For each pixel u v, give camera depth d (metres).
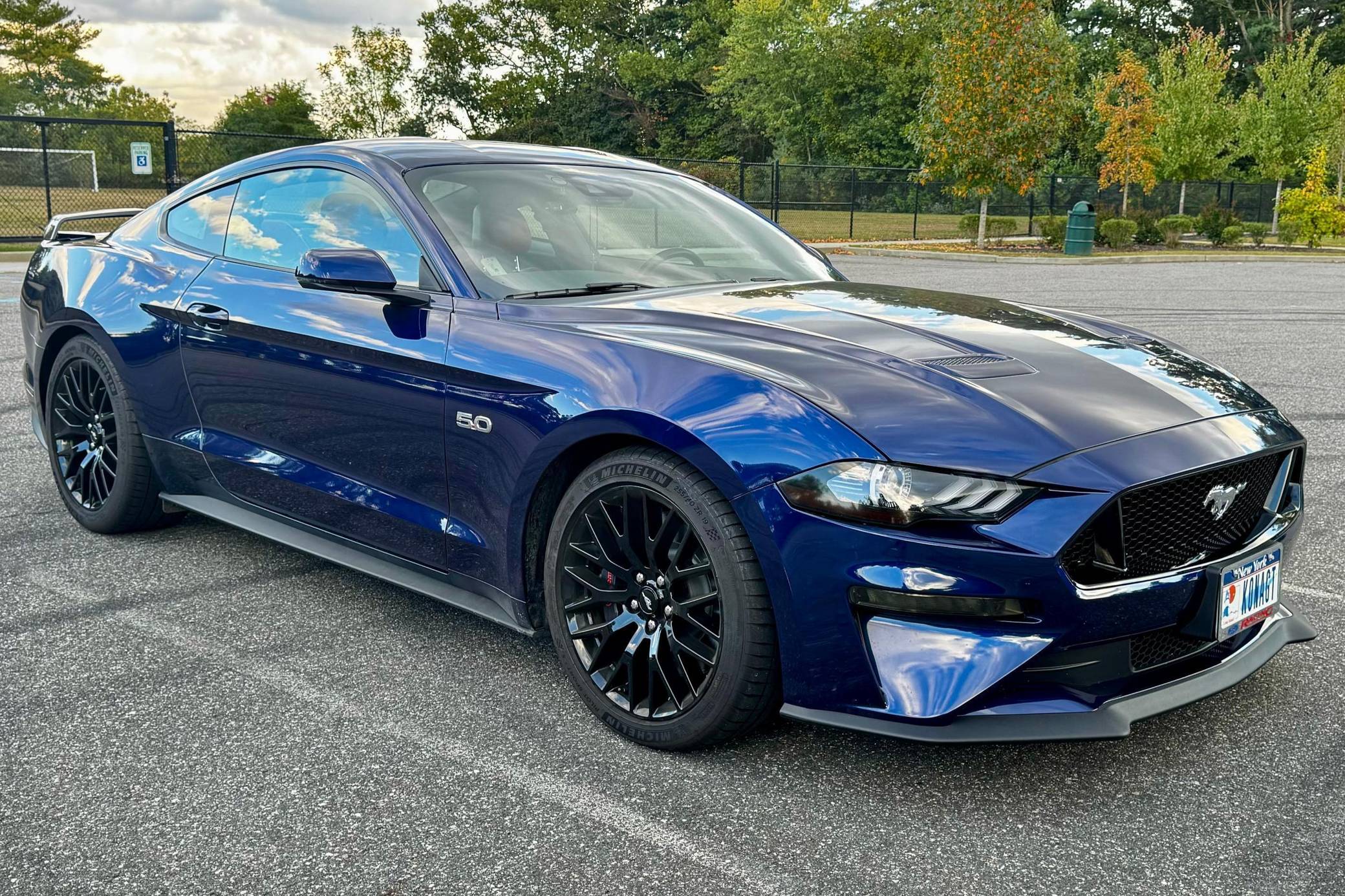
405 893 1.98
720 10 57.00
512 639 3.20
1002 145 24.64
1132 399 2.50
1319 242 26.20
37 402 4.34
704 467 2.32
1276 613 2.77
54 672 2.93
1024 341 2.78
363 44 53.66
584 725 2.66
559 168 3.57
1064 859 2.10
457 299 2.93
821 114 49.62
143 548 3.99
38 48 68.75
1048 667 2.21
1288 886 2.01
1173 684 2.39
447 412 2.85
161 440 3.83
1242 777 2.42
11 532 4.14
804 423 2.25
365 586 3.63
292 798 2.31
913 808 2.29
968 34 24.64
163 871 2.04
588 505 2.61
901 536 2.13
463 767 2.45
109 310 3.91
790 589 2.24
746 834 2.18
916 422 2.23
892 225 31.22
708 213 3.73
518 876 2.04
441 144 3.56
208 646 3.11
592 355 2.60
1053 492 2.15
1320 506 4.59
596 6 60.84
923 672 2.16
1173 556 2.34
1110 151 33.75
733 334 2.65
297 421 3.31
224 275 3.60
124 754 2.49
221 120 51.97
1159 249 25.62
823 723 2.25
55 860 2.08
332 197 3.39
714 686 2.39
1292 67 33.31
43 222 18.56
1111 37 48.44
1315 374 7.75
